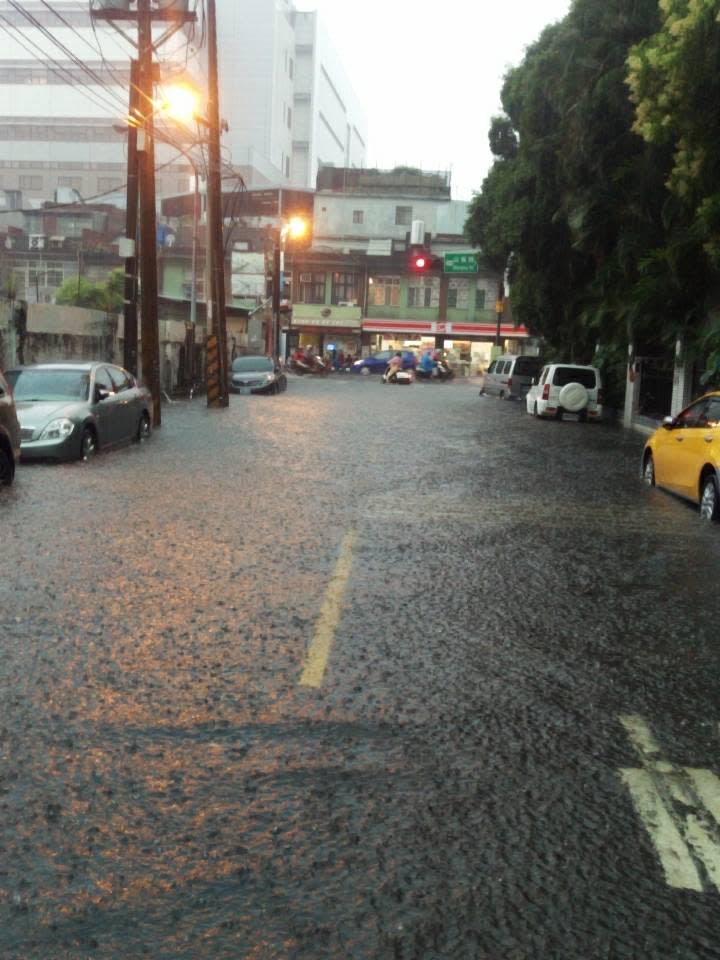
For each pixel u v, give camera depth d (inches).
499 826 144.7
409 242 2859.3
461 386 2245.3
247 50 4116.6
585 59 917.2
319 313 2854.3
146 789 152.9
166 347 1333.7
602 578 323.6
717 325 781.3
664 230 910.4
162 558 326.0
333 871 129.6
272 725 181.9
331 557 338.3
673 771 168.7
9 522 379.9
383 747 173.3
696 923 121.0
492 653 234.1
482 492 527.2
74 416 578.6
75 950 110.9
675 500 517.0
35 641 229.8
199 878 126.8
